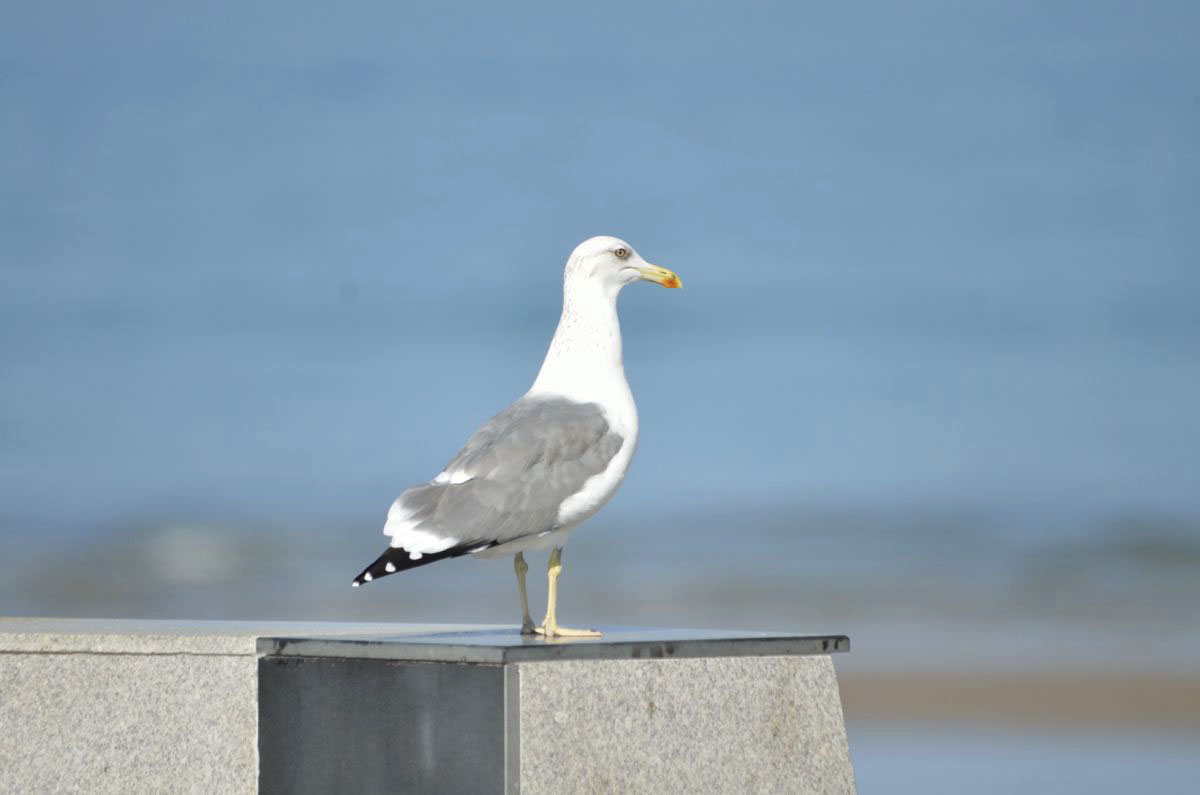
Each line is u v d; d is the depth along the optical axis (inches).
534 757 336.5
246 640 373.1
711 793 358.6
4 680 385.4
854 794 376.5
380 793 353.1
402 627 414.6
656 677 354.0
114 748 382.0
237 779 372.5
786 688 371.2
